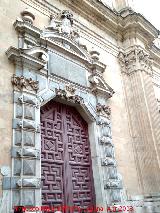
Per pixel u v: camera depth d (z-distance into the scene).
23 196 6.86
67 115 9.96
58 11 11.22
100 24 13.33
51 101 9.51
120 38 14.23
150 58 15.52
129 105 12.77
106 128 10.66
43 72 9.10
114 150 10.83
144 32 14.56
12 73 8.22
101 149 10.09
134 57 13.50
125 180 10.73
